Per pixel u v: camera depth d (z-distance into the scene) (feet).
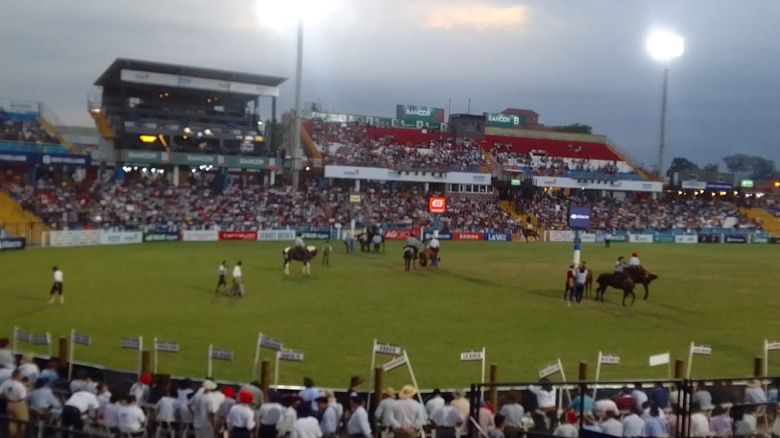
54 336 85.10
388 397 50.65
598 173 321.32
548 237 281.33
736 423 45.75
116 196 230.07
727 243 301.63
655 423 43.16
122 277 135.74
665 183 355.36
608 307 117.80
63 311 100.63
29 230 195.31
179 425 51.29
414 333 92.94
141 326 92.12
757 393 49.57
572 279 121.60
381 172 282.36
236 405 45.57
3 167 221.46
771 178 503.20
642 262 197.47
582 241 284.00
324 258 172.55
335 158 285.84
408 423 47.32
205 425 48.14
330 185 285.43
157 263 159.53
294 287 129.29
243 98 274.16
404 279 144.56
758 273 173.99
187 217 232.32
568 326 100.68
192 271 146.82
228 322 96.27
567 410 48.34
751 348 89.97
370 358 79.05
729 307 120.78
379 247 210.59
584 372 62.80
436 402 52.47
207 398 48.21
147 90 260.42
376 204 274.98
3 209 201.16
